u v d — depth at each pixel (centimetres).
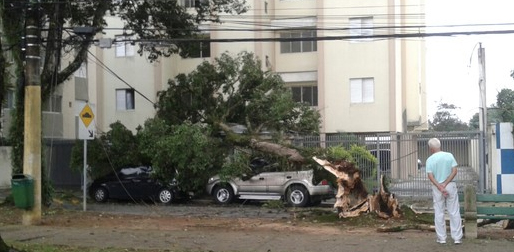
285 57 3459
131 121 3497
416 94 3800
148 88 3478
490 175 1977
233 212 1864
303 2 3375
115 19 3394
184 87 2336
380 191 1445
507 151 1759
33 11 1473
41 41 1734
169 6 2255
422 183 2150
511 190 1747
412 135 2180
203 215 1748
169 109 2352
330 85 3275
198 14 2369
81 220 1518
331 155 1647
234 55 3341
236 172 2011
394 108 3170
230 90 2358
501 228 1345
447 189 1059
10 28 1791
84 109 1762
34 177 1441
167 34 2323
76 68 1997
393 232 1264
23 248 1048
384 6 3216
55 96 3256
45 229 1340
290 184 2069
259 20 3353
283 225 1407
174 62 3488
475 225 1132
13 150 1855
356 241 1141
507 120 3238
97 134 2792
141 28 2283
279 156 1791
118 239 1188
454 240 1067
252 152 2014
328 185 2042
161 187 2211
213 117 2230
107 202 2278
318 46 3306
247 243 1134
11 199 1836
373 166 2022
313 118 2445
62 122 3300
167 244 1127
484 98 2192
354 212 1441
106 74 3544
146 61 3478
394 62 3183
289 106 2323
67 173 2783
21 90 1836
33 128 1445
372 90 3212
